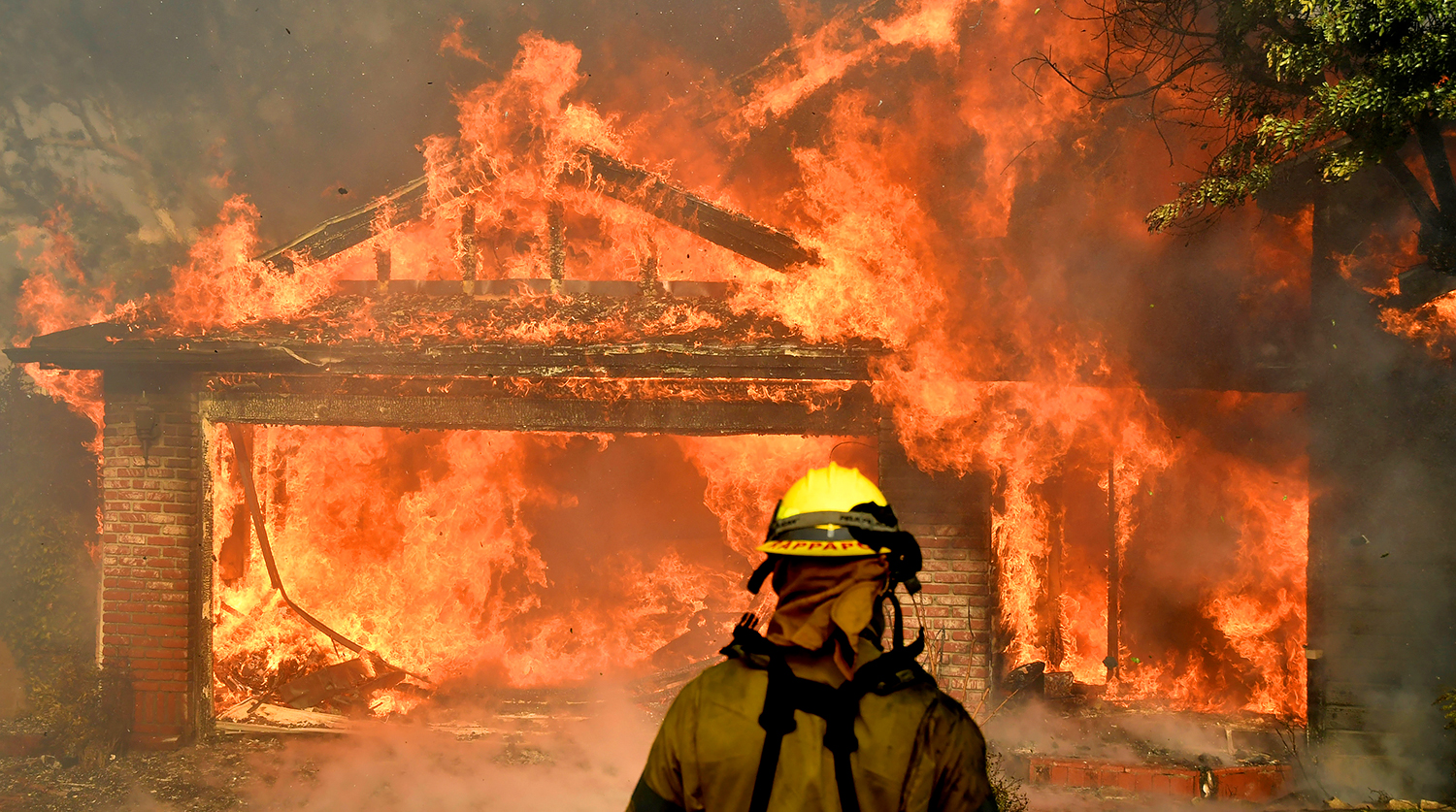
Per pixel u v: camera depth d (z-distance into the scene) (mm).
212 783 8398
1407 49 6262
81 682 9039
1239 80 8047
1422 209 6992
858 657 1426
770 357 8453
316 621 11125
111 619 9289
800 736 1370
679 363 8570
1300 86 7512
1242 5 7375
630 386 8938
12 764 8664
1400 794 7684
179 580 9250
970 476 8375
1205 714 9719
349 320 9500
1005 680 9055
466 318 9477
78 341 9125
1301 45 6949
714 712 1421
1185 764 8156
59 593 10578
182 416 9305
